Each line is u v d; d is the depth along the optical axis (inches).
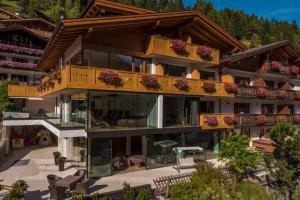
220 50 934.4
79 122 642.8
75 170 662.5
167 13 716.0
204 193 468.4
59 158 664.4
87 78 585.9
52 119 831.1
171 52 739.4
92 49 639.8
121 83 635.5
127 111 674.8
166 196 534.0
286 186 693.3
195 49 796.6
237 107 1039.6
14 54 1403.8
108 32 666.8
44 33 1744.6
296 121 1146.7
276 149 700.0
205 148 850.1
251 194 614.9
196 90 788.0
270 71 1069.1
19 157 805.9
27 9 3085.6
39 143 1024.9
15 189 437.7
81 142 725.3
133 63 722.8
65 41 681.6
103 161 635.5
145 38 733.3
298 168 684.1
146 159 704.4
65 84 564.1
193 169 712.4
